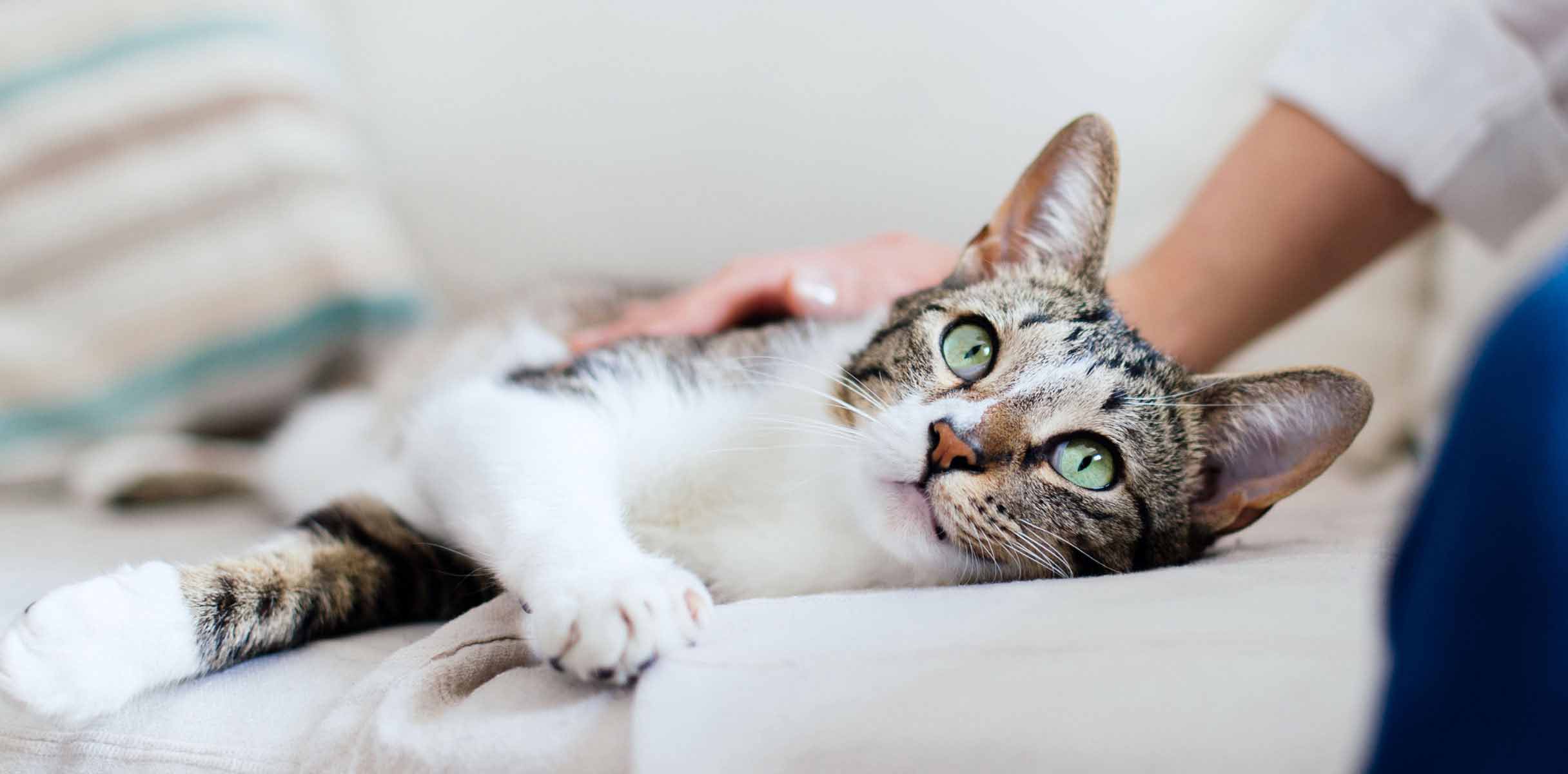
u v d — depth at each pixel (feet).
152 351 2.22
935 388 1.50
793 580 1.54
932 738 1.08
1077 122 1.56
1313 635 1.11
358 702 1.26
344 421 2.19
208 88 2.26
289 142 2.29
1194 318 1.72
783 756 1.09
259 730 1.27
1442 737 0.83
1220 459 1.55
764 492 1.57
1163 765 1.04
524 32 2.38
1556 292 0.82
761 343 1.69
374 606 1.49
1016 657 1.12
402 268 2.39
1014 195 1.60
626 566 1.30
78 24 2.24
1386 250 1.77
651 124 2.37
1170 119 2.25
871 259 1.85
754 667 1.15
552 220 2.46
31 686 1.25
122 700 1.29
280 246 2.27
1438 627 0.84
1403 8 1.65
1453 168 1.65
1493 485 0.80
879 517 1.48
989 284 1.58
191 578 1.37
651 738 1.11
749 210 2.37
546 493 1.40
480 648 1.31
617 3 2.33
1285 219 1.70
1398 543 0.96
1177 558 1.51
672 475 1.56
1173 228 1.78
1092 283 1.58
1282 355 2.25
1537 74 1.63
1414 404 2.25
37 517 2.06
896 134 2.30
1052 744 1.06
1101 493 1.47
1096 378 1.48
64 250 2.18
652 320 1.80
